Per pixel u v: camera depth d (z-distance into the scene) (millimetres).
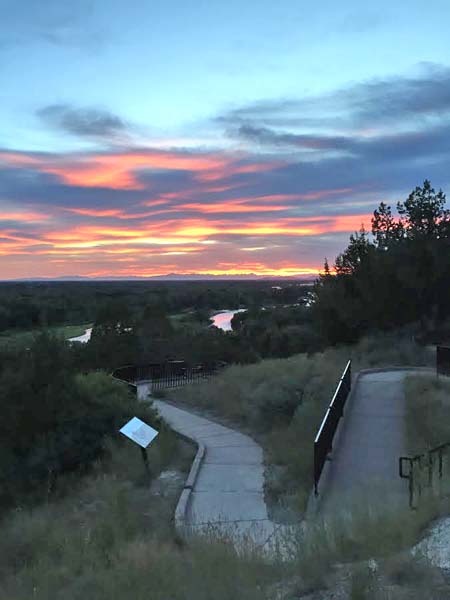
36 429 14055
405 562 5297
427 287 24312
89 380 16594
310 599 4906
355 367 20797
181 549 7336
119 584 5684
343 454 11156
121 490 10406
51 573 6684
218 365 27656
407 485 9109
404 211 26203
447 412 12547
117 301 32031
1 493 12398
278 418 15023
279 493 9875
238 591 5141
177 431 15117
